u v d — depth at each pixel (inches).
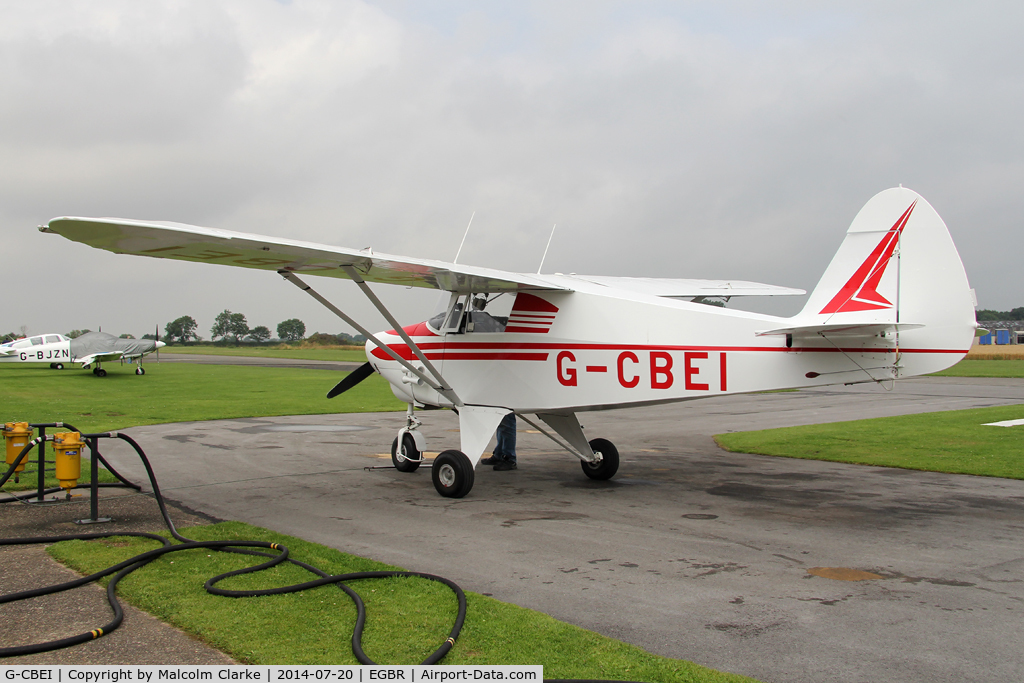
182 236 198.4
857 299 261.6
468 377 310.8
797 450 417.1
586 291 291.0
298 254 229.8
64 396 788.6
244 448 428.8
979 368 1515.7
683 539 215.2
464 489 278.1
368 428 546.9
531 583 171.8
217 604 151.6
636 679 117.6
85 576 171.0
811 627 143.0
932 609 153.6
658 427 566.3
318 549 198.1
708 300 339.6
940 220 253.1
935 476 331.9
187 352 3132.4
